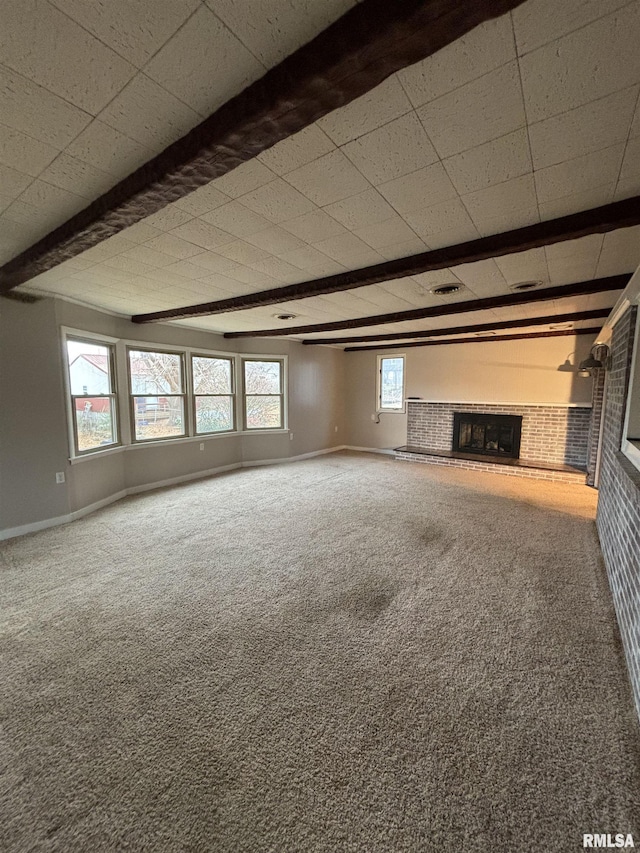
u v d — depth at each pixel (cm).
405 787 134
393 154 146
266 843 118
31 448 365
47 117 127
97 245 240
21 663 194
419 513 422
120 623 227
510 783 135
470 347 657
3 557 314
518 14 90
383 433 781
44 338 368
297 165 154
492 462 604
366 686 179
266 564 304
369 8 88
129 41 99
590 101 118
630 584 203
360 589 266
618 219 186
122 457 486
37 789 133
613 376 362
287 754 146
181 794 132
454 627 223
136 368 502
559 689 177
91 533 367
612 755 145
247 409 665
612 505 291
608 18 91
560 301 376
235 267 284
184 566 300
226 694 175
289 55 104
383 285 327
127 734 154
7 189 175
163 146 145
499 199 183
